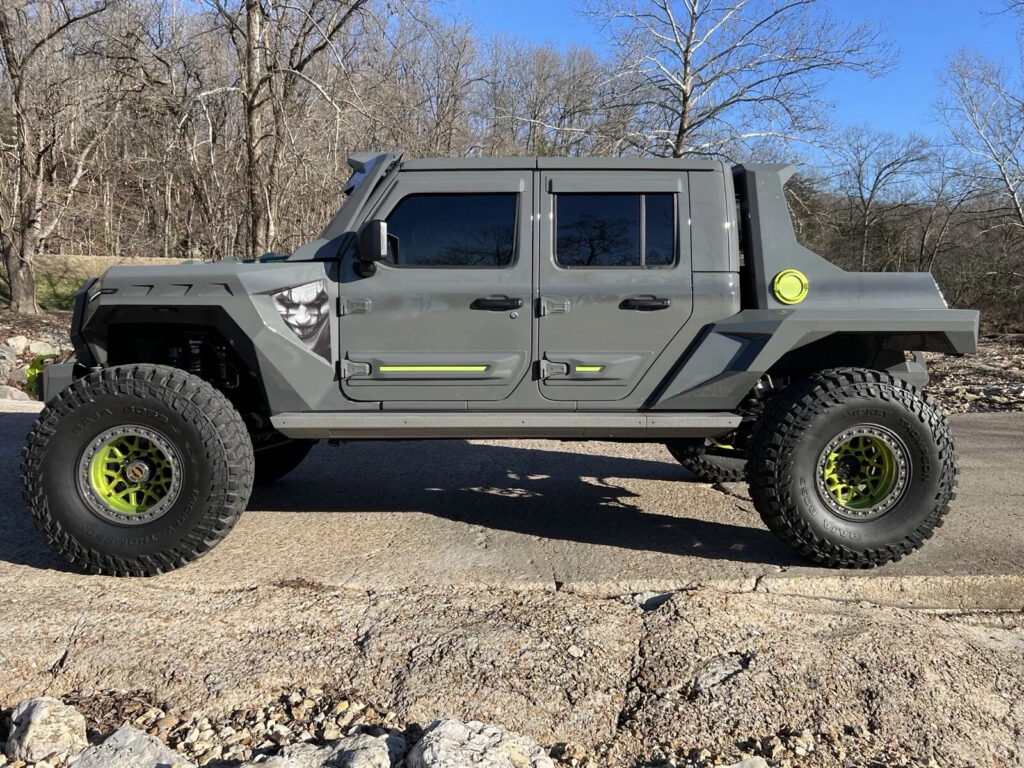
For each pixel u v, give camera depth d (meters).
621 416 3.92
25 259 19.02
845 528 3.76
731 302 3.99
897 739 2.65
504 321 3.95
